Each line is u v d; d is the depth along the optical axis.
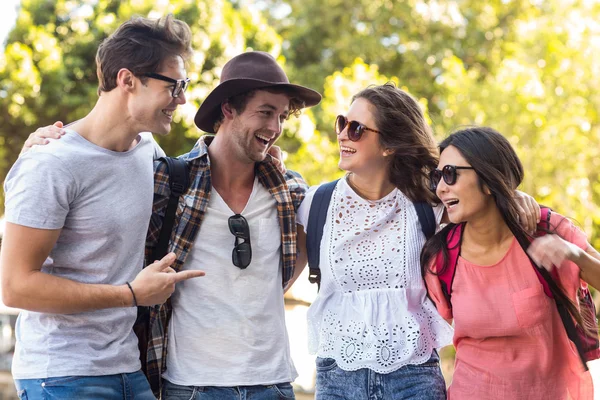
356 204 3.78
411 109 3.77
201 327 3.60
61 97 13.84
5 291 3.04
